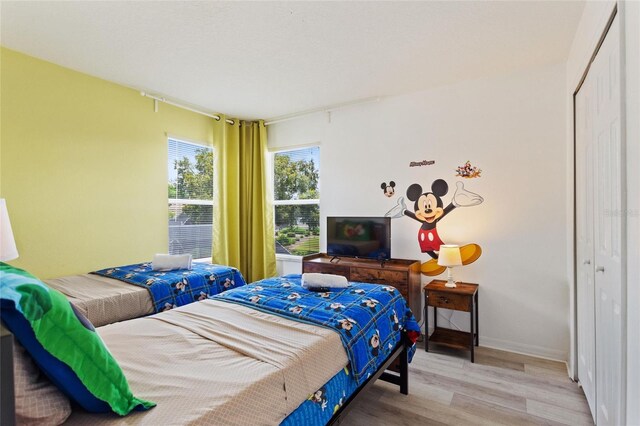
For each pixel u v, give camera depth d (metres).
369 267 3.10
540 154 2.72
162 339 1.38
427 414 1.91
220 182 3.98
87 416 0.89
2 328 0.66
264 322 1.58
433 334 2.94
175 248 3.71
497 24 2.12
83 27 2.16
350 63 2.69
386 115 3.47
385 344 1.79
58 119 2.71
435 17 2.05
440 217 3.15
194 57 2.58
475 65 2.72
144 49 2.46
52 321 0.79
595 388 1.77
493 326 2.90
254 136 4.30
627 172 1.19
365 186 3.61
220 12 2.00
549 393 2.12
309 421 1.23
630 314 1.17
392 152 3.44
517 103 2.81
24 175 2.53
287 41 2.34
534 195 2.74
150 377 1.08
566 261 2.62
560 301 2.64
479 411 1.94
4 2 1.89
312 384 1.25
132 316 2.21
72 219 2.81
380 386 2.23
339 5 1.94
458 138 3.07
